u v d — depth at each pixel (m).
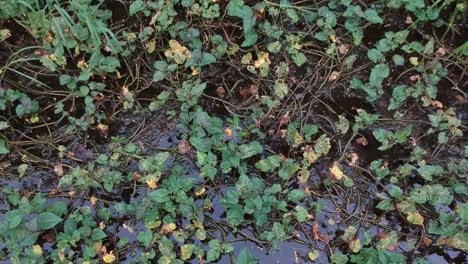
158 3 1.48
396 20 1.52
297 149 1.41
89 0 1.47
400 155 1.41
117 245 1.32
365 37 1.52
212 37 1.49
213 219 1.35
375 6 1.52
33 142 1.42
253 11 1.49
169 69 1.45
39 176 1.39
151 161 1.36
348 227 1.32
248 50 1.51
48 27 1.44
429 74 1.45
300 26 1.52
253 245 1.34
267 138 1.42
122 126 1.45
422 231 1.33
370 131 1.44
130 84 1.48
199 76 1.48
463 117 1.44
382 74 1.44
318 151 1.38
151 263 1.30
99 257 1.30
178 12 1.53
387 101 1.47
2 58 1.49
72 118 1.43
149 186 1.35
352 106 1.47
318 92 1.47
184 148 1.40
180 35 1.48
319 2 1.53
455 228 1.29
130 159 1.39
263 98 1.43
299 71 1.49
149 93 1.48
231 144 1.36
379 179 1.38
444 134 1.40
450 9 1.52
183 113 1.41
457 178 1.35
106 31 1.43
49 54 1.47
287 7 1.49
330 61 1.50
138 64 1.49
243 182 1.31
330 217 1.36
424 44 1.51
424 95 1.44
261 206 1.29
